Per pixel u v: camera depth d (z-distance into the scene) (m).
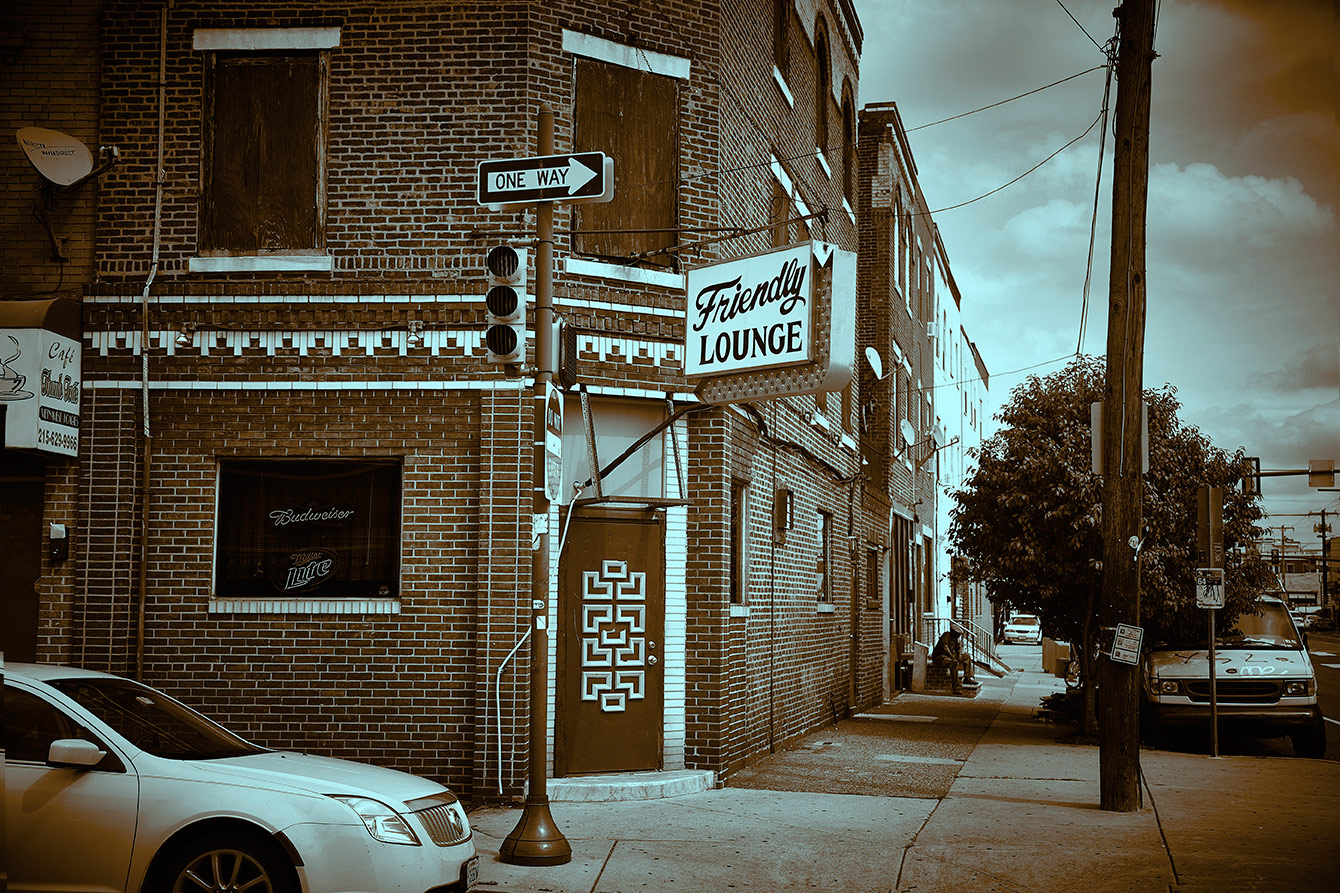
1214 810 10.82
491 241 11.32
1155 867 8.54
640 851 8.91
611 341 11.69
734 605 12.67
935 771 13.29
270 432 11.27
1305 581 80.75
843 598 19.78
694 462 12.16
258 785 6.48
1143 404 11.30
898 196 26.52
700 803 10.92
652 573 11.91
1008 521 17.47
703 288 11.19
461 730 10.91
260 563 11.30
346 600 11.10
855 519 20.80
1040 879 8.21
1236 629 17.34
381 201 11.40
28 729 6.66
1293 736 15.68
